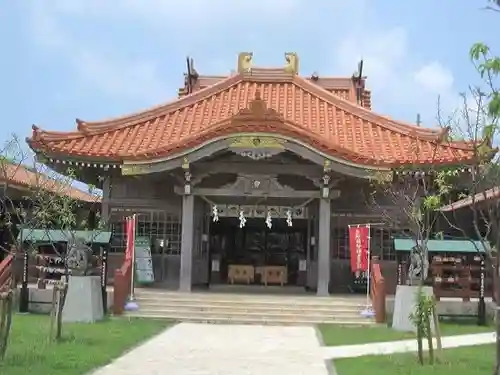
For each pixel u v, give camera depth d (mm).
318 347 17969
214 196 28656
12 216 29078
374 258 26312
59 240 23484
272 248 33594
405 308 21734
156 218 29562
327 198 27375
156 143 29562
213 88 34000
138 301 25188
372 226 28375
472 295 24203
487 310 23984
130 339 18250
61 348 15758
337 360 15578
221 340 19062
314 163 27359
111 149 28828
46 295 24188
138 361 14930
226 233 33688
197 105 33062
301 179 29484
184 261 27328
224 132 26031
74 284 22078
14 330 18719
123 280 24250
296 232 33562
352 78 38406
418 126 30562
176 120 31781
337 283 29000
